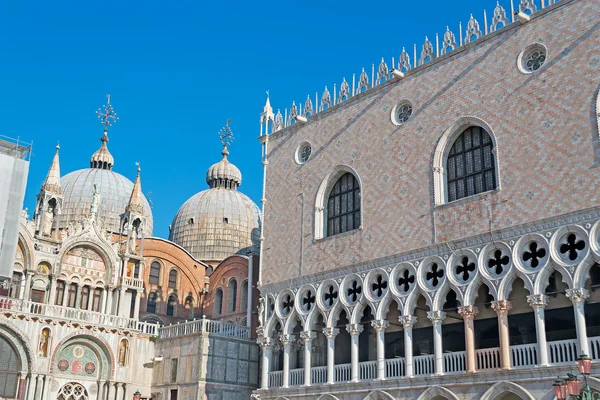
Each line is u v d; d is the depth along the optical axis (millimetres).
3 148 48656
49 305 52688
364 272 41750
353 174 44781
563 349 31484
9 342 50438
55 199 68562
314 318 44531
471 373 34219
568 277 31703
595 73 33188
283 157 50875
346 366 41812
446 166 39594
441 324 37031
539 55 36281
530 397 31641
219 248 94562
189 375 52000
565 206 32688
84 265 60469
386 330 42656
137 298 62688
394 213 41031
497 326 36719
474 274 35688
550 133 34312
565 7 35344
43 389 50594
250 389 53906
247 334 56625
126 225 79438
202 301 78188
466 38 39969
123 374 54812
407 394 37344
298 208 48125
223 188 103562
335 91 48312
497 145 36562
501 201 35469
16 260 55844
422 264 38406
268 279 48812
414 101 42062
